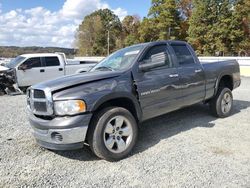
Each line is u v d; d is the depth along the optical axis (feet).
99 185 12.09
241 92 36.88
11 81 39.70
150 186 11.86
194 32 156.66
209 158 14.56
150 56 17.33
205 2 152.46
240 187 11.61
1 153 15.80
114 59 18.26
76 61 48.11
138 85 16.01
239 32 147.33
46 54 43.73
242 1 150.51
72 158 15.07
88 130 14.11
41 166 14.11
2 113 26.48
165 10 175.73
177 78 18.30
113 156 14.39
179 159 14.51
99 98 14.12
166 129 19.81
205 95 20.98
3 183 12.39
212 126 20.24
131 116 15.23
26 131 20.08
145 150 15.89
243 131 18.99
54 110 13.76
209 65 21.67
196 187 11.66
